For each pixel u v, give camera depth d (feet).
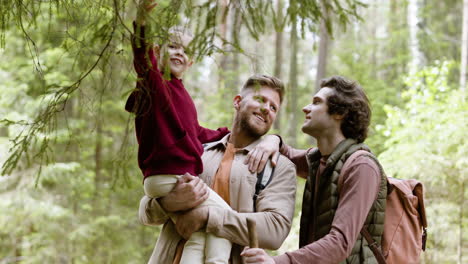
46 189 27.68
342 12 6.71
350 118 7.63
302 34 6.60
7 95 23.66
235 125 8.16
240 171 7.64
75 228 27.02
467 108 18.74
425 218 7.47
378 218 7.10
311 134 7.87
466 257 16.19
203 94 32.17
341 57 35.01
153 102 6.58
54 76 20.83
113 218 26.43
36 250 27.17
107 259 26.63
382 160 19.01
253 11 6.22
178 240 7.47
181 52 7.34
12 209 26.17
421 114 19.01
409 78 20.92
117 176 6.53
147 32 5.50
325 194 7.32
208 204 7.15
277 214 7.29
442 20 46.98
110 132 28.86
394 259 7.16
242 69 27.68
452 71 36.42
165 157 6.84
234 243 7.48
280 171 7.80
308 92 39.22
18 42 22.25
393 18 46.65
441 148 17.79
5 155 23.38
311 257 6.44
